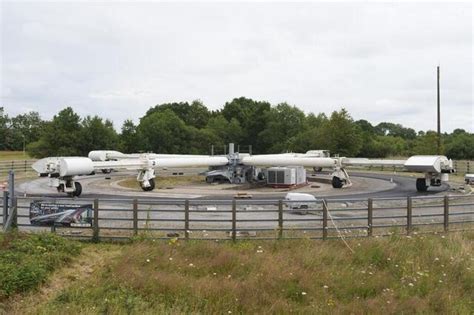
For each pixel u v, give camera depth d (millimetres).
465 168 59062
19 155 108062
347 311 11438
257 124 114125
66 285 12938
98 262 14727
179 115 133375
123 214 22688
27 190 36000
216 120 118312
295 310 11359
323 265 14367
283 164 42750
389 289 12695
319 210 17750
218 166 45875
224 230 16703
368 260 14961
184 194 33875
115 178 48344
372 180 47844
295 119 111125
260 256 14719
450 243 16562
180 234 17438
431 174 36188
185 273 13773
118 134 90188
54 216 17172
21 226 18047
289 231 17406
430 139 62719
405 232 18047
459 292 12914
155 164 37438
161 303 11586
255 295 11992
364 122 126000
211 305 11562
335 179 40250
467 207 25891
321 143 76562
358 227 17578
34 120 135250
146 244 15797
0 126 131750
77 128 82062
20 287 12188
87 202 18625
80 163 31953
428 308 11773
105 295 12023
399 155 87812
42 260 13773
